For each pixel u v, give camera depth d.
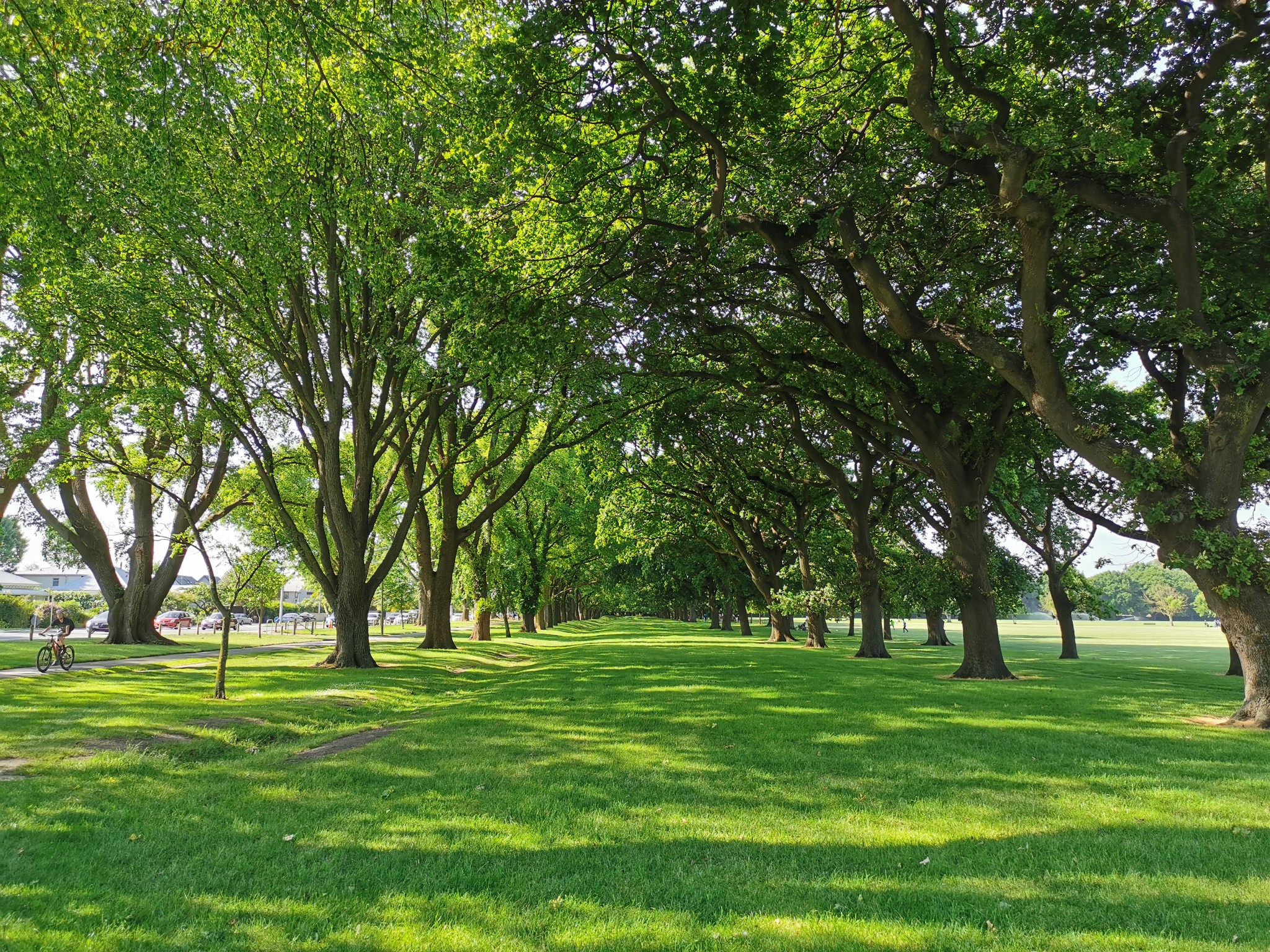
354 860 5.98
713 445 33.00
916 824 6.79
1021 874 5.55
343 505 23.31
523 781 8.48
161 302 19.31
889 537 38.06
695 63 12.81
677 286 18.70
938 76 14.52
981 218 16.16
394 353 21.72
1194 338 12.91
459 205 17.22
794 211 15.39
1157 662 34.62
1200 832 6.52
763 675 20.55
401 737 11.58
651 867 5.75
